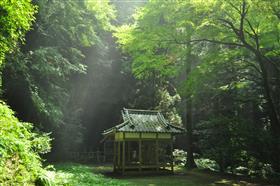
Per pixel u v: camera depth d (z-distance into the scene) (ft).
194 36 52.11
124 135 56.03
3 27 21.80
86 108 99.81
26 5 22.02
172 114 82.23
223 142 54.39
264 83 52.13
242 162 54.60
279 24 45.70
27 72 53.42
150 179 49.47
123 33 52.80
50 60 58.29
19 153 17.74
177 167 68.13
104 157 91.50
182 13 47.03
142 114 61.31
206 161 70.79
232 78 62.44
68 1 66.85
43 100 55.88
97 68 96.07
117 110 101.50
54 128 73.15
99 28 86.12
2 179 14.92
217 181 47.96
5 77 50.72
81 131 94.73
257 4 38.88
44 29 65.00
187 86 53.47
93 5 78.64
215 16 45.68
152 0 49.52
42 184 17.39
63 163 67.62
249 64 54.85
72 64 68.95
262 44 49.65
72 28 68.44
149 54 50.90
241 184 45.39
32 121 60.80
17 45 46.88
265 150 49.47
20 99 57.77
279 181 46.65
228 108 71.97
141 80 94.68
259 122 72.38
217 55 50.65
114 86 100.58
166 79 93.09
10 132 18.92
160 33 48.03
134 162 65.98
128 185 40.37
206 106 78.74
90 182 37.96
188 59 53.57
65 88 74.02
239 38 47.98
